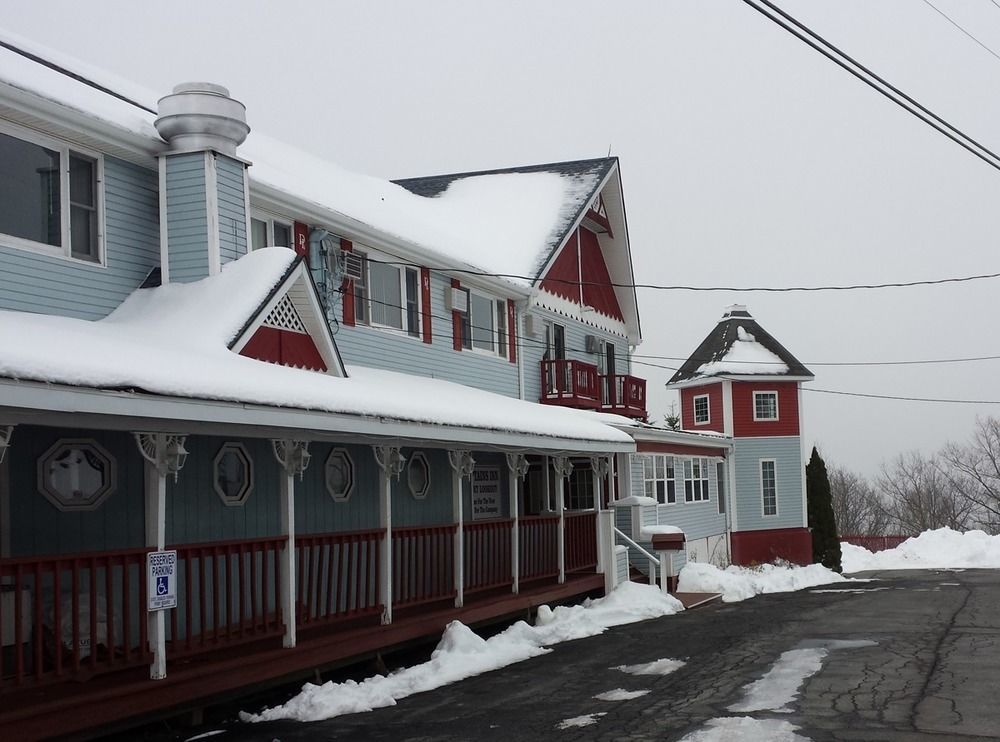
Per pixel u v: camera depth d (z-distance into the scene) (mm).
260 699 11477
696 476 33219
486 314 23438
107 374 8445
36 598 8578
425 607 14992
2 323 9664
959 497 82188
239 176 14273
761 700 10648
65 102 12094
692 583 25797
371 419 11781
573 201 27766
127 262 13250
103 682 9320
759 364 38594
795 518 38219
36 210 12102
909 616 18703
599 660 13969
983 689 10914
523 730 9695
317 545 12344
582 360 28344
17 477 10359
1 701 8547
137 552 9445
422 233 21375
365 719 10438
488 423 14906
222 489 12914
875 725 9344
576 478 25797
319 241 17094
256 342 12727
